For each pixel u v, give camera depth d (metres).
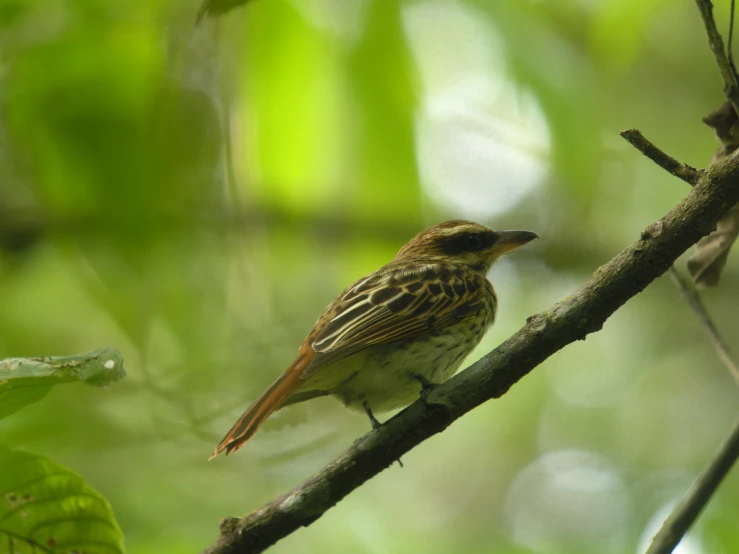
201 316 11.66
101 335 13.11
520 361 6.77
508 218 15.92
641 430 16.27
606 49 10.98
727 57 6.48
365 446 7.00
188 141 10.26
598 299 6.61
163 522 11.13
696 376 16.66
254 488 12.53
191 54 9.84
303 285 13.83
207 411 12.09
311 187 9.89
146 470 11.74
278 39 9.21
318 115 9.48
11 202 12.37
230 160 9.34
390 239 14.30
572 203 15.69
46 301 13.07
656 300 16.91
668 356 16.84
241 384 12.16
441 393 6.91
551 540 13.98
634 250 6.54
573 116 10.37
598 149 10.58
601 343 16.94
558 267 16.45
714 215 6.34
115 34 9.73
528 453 16.14
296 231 13.45
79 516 5.92
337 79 9.29
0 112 10.13
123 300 11.28
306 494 6.95
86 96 9.94
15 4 9.73
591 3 11.14
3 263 12.70
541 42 10.37
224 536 6.98
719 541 12.30
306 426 13.46
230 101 9.39
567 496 15.35
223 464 12.10
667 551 6.14
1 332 12.77
